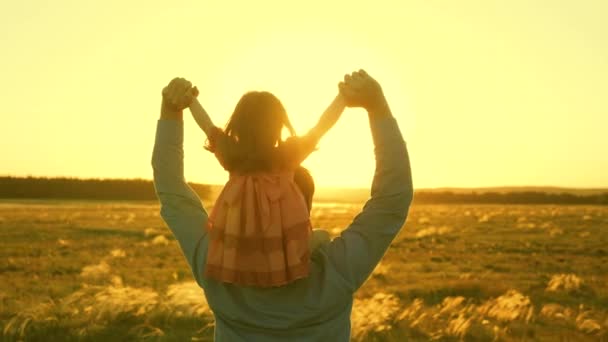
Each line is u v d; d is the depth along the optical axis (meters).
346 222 56.31
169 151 2.38
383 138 2.17
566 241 37.88
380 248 2.16
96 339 10.42
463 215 71.06
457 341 10.70
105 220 55.97
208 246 2.20
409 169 2.17
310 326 2.13
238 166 2.12
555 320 12.84
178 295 12.73
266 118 2.11
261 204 2.05
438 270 24.25
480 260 28.11
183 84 2.30
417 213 76.69
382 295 13.40
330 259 2.13
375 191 2.18
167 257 28.31
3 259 26.14
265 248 2.03
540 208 100.19
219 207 2.12
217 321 2.23
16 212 68.75
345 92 2.15
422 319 12.18
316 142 2.15
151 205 104.94
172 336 10.42
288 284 2.12
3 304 13.63
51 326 11.01
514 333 11.49
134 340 10.40
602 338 11.26
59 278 20.25
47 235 39.91
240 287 2.15
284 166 2.12
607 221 57.28
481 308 13.55
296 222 2.06
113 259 26.84
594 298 17.12
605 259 28.86
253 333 2.15
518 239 39.31
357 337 10.44
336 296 2.11
